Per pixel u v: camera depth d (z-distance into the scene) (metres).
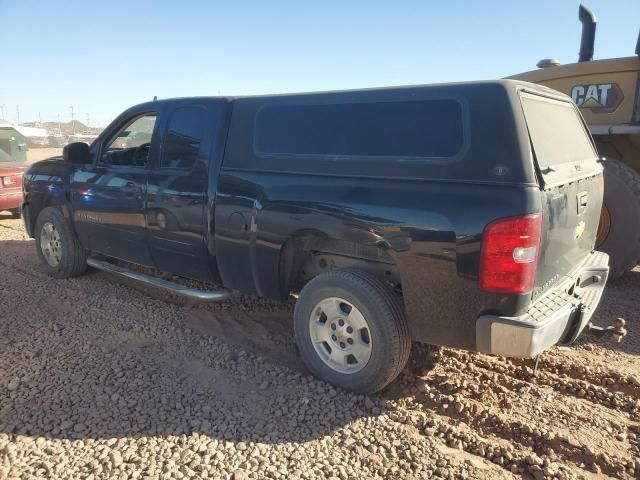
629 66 6.41
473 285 3.14
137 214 4.96
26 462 2.93
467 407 3.57
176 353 4.26
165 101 4.84
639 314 5.36
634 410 3.61
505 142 3.07
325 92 3.86
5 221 10.27
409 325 3.47
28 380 3.76
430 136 3.33
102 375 3.86
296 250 4.04
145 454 3.03
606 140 6.84
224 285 4.45
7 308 5.16
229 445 3.14
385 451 3.15
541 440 3.26
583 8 6.89
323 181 3.67
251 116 4.17
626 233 6.03
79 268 6.06
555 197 3.29
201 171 4.37
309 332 3.87
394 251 3.35
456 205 3.14
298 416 3.46
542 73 7.11
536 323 3.04
